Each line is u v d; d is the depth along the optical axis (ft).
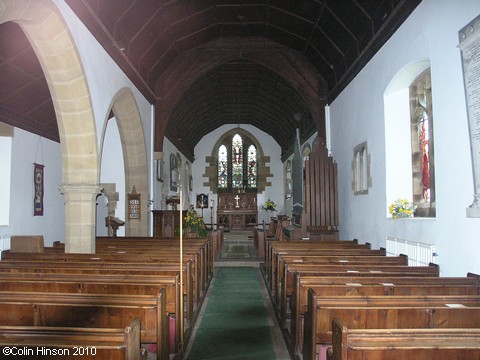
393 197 23.24
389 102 23.57
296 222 39.04
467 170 15.10
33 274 14.19
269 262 26.61
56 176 34.96
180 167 61.26
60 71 20.92
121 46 27.14
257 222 73.36
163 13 28.78
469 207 14.62
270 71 44.39
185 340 15.89
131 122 33.63
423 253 18.30
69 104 21.97
